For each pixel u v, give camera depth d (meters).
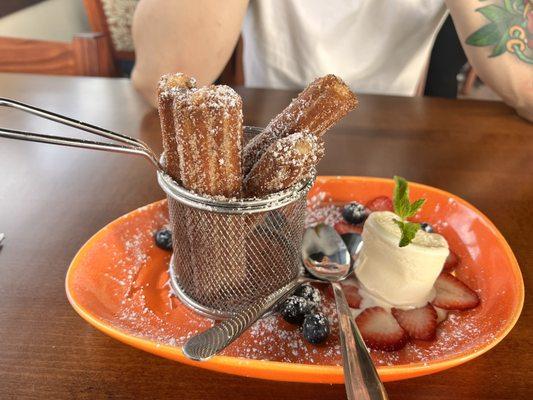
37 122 0.45
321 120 0.24
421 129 0.47
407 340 0.23
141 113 0.48
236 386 0.21
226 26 0.47
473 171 0.40
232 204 0.21
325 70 0.62
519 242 0.31
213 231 0.23
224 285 0.25
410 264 0.25
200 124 0.21
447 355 0.21
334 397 0.21
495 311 0.24
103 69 0.59
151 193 0.35
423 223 0.31
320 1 0.59
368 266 0.27
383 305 0.26
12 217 0.31
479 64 0.50
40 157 0.39
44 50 0.57
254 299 0.25
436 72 0.71
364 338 0.23
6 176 0.36
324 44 0.61
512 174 0.40
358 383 0.19
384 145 0.43
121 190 0.35
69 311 0.24
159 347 0.20
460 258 0.29
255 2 0.60
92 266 0.26
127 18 0.60
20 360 0.21
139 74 0.48
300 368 0.19
